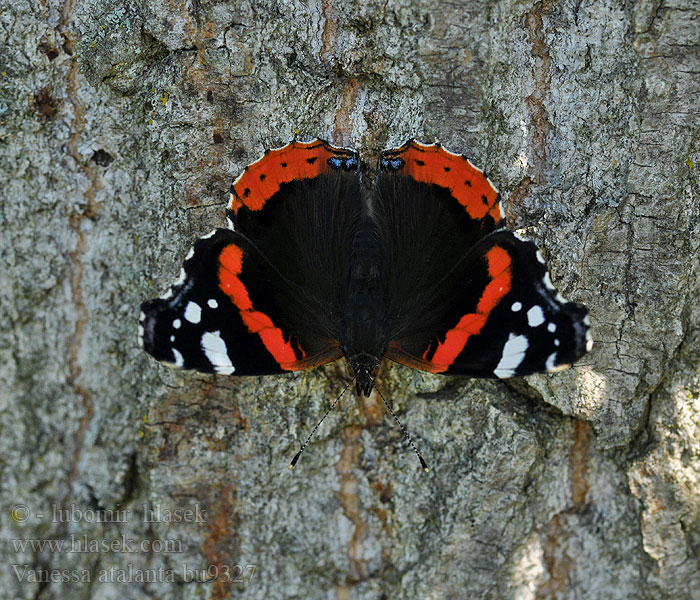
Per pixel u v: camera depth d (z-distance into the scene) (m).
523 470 0.46
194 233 0.46
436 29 0.46
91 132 0.46
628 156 0.45
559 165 0.46
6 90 0.46
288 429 0.46
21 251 0.46
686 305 0.46
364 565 0.47
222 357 0.45
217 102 0.46
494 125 0.46
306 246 0.46
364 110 0.46
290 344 0.46
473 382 0.46
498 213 0.45
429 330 0.46
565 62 0.45
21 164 0.46
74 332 0.47
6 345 0.47
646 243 0.46
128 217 0.46
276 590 0.47
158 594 0.47
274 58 0.46
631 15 0.45
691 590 0.46
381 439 0.46
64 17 0.46
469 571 0.46
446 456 0.46
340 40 0.46
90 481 0.47
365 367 0.45
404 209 0.46
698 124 0.45
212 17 0.46
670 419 0.46
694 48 0.45
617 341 0.46
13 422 0.47
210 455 0.46
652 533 0.46
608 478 0.46
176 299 0.45
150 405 0.46
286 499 0.47
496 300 0.45
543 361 0.45
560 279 0.46
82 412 0.47
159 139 0.46
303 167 0.46
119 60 0.46
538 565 0.46
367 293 0.46
